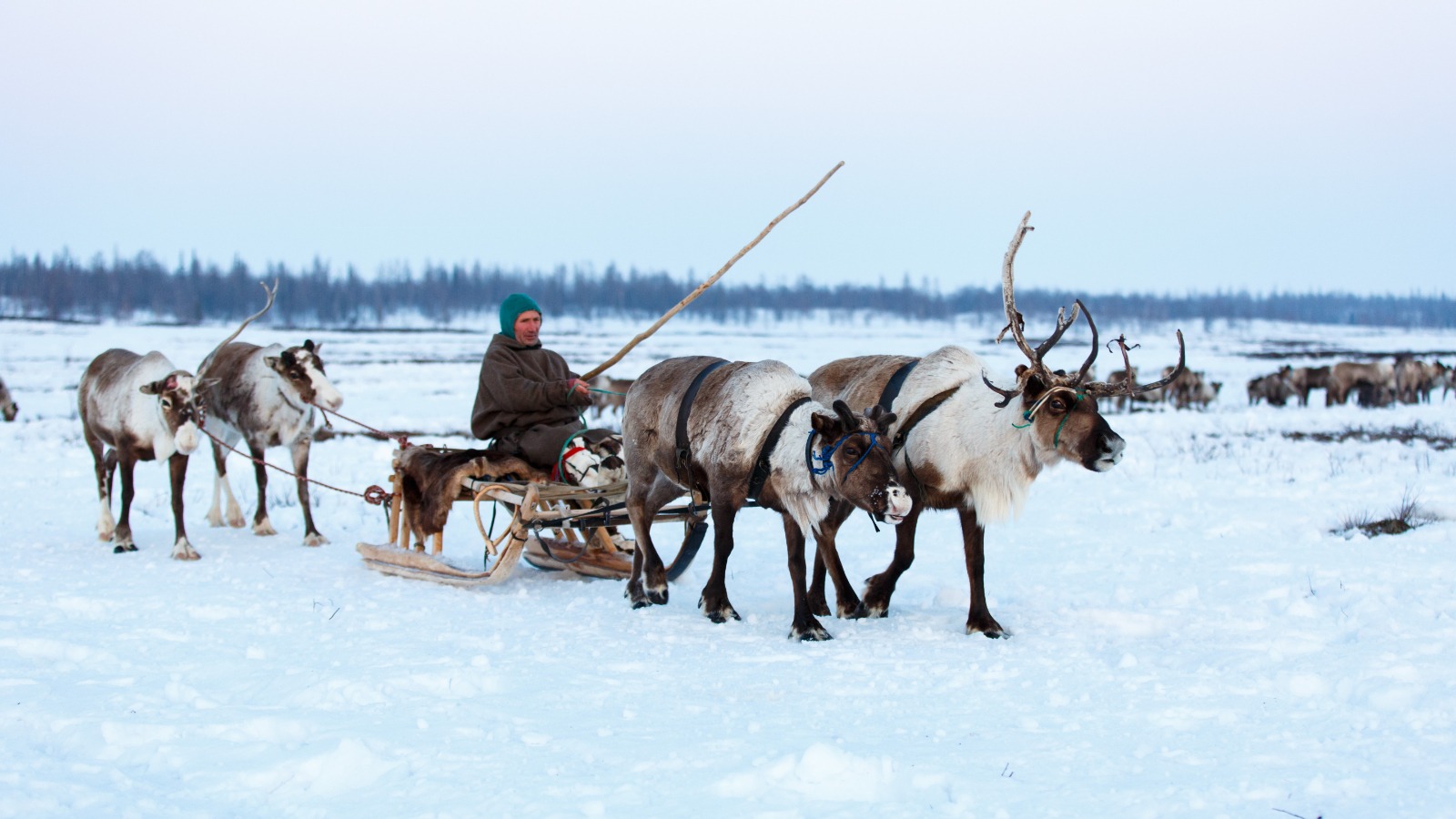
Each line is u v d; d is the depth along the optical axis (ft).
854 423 20.77
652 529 36.88
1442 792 13.34
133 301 512.63
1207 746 15.30
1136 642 21.39
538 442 29.32
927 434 22.61
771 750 15.03
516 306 30.78
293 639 21.86
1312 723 16.30
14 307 496.64
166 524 37.99
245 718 16.34
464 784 13.79
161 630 22.47
